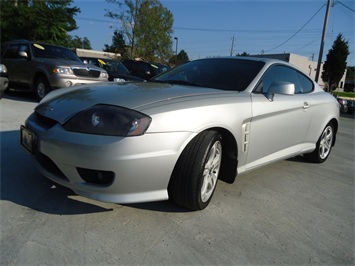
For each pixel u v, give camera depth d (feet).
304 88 13.05
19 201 8.11
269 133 10.16
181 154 7.59
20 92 32.01
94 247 6.52
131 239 6.91
